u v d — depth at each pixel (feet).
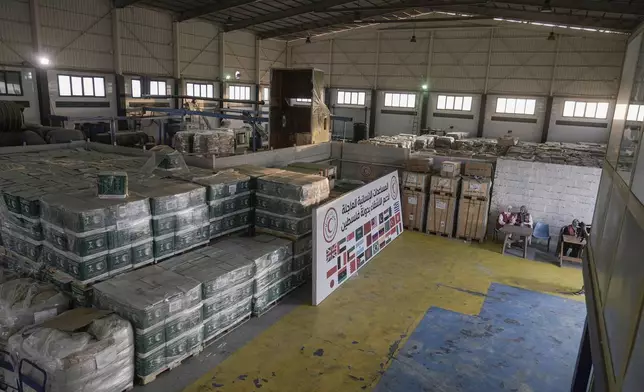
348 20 77.61
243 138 57.57
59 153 31.30
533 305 24.14
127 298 16.02
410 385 17.26
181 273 18.60
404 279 26.78
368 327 21.22
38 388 13.79
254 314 21.49
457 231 34.55
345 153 40.52
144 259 19.21
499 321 22.30
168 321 16.57
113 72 66.28
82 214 16.52
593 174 31.24
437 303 23.91
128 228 18.24
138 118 59.62
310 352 19.02
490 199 34.78
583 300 24.97
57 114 60.23
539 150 51.01
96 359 14.20
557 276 28.22
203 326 18.44
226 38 83.76
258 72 92.89
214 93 84.17
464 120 88.17
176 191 20.31
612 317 8.75
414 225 36.14
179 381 16.74
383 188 31.63
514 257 31.24
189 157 27.86
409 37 89.25
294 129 46.14
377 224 30.60
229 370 17.57
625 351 7.09
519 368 18.60
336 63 97.35
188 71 77.66
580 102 78.54
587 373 15.16
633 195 8.63
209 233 22.44
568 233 30.96
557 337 21.07
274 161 32.99
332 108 99.50
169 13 72.54
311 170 31.50
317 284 23.02
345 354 19.01
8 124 37.55
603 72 75.61
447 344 20.11
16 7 54.39
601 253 12.14
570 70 78.02
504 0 51.80
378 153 38.88
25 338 14.38
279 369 17.80
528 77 81.30
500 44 82.07
